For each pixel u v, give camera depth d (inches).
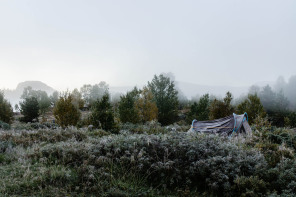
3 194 160.7
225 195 185.0
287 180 191.8
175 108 1195.3
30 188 173.9
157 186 190.9
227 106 829.2
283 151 271.7
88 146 269.0
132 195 173.8
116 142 264.2
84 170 203.2
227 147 250.5
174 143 243.0
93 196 169.2
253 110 794.2
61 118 719.7
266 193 176.7
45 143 344.2
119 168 219.9
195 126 591.5
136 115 861.8
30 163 223.3
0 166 218.5
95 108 581.3
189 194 183.6
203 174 200.7
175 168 204.5
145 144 248.8
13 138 353.7
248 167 209.5
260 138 372.2
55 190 169.3
